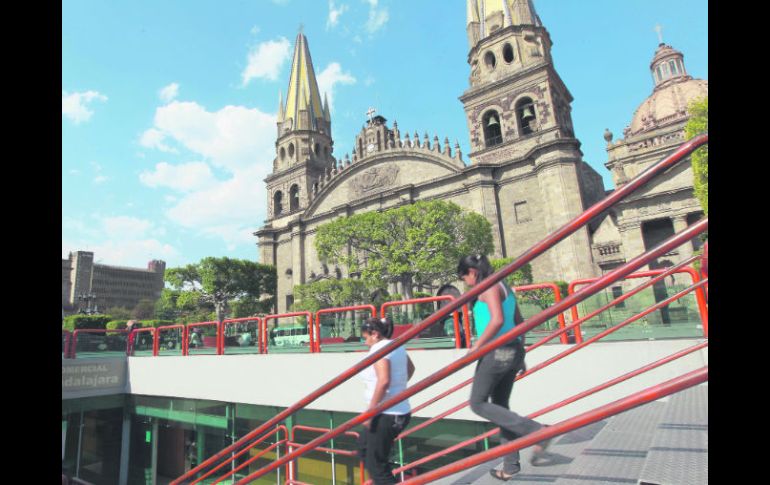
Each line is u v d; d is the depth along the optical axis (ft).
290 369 34.17
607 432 14.70
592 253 121.80
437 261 106.22
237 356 38.11
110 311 342.03
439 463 27.27
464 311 27.43
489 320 11.82
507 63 149.18
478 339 10.74
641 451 12.30
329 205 182.19
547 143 126.72
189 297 143.23
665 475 9.37
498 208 139.03
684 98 196.24
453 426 26.66
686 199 110.83
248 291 156.76
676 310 27.94
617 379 13.32
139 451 49.06
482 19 157.99
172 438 51.31
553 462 12.27
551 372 23.11
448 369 9.29
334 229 122.52
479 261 12.58
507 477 11.73
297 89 218.18
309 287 129.49
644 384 20.63
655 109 203.00
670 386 6.54
